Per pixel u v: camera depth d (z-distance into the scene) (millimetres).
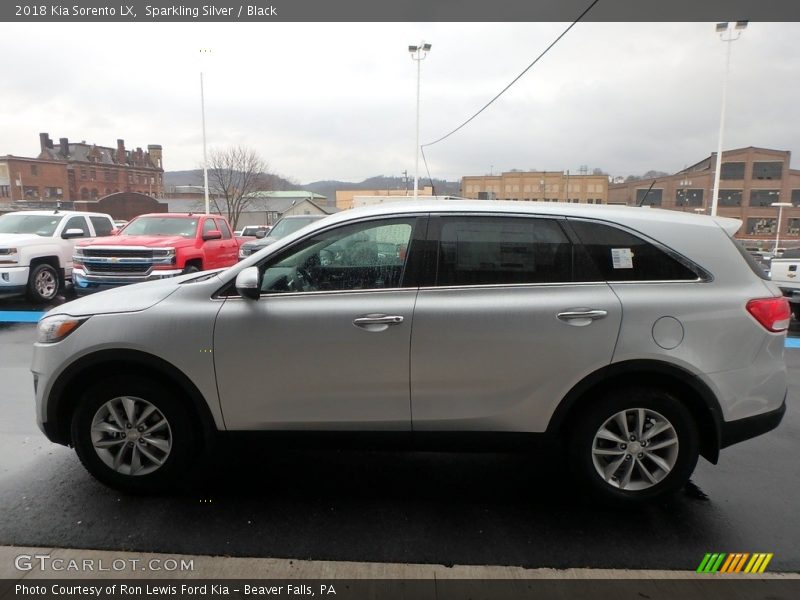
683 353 3000
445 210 3215
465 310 3045
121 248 9430
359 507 3211
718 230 3191
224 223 12383
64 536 2865
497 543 2873
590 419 3107
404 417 3143
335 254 3201
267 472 3637
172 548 2779
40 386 3244
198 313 3135
